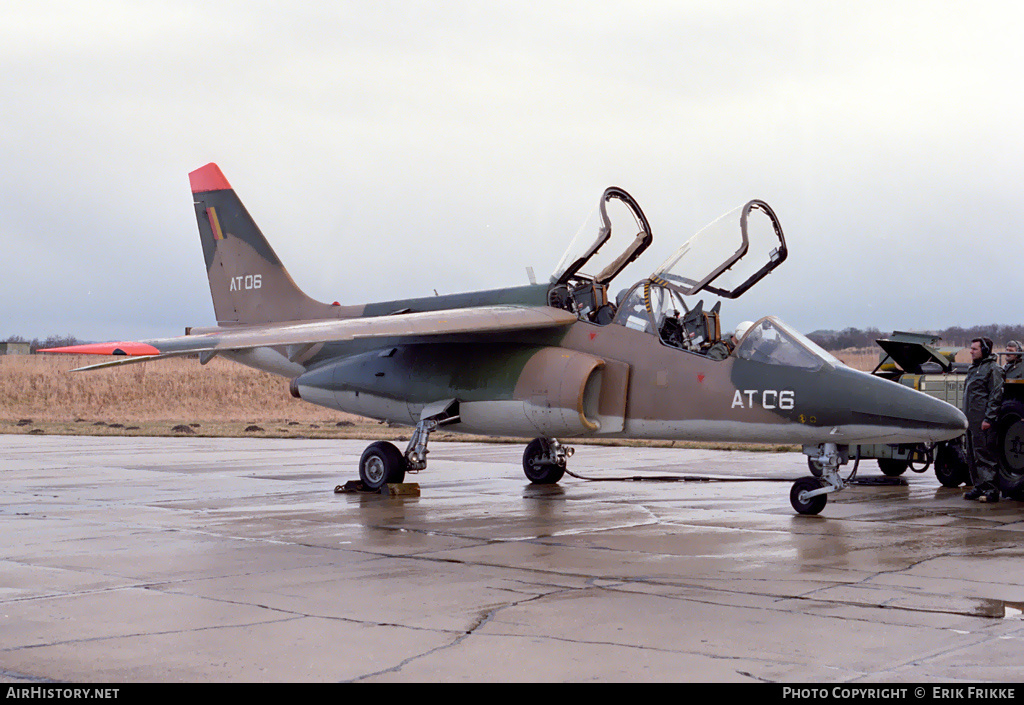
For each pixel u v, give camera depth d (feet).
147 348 36.76
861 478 46.19
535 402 38.55
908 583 21.13
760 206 37.86
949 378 44.78
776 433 34.22
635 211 40.91
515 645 15.93
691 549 25.99
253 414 139.03
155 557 24.70
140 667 14.74
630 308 38.34
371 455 41.16
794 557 24.64
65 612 18.37
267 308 52.16
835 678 14.10
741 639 16.30
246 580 21.56
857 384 32.48
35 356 174.29
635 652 15.51
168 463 57.67
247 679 14.14
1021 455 37.11
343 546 26.61
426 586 20.88
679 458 60.64
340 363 45.75
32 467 54.54
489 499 38.83
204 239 54.65
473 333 41.70
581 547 26.37
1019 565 23.39
